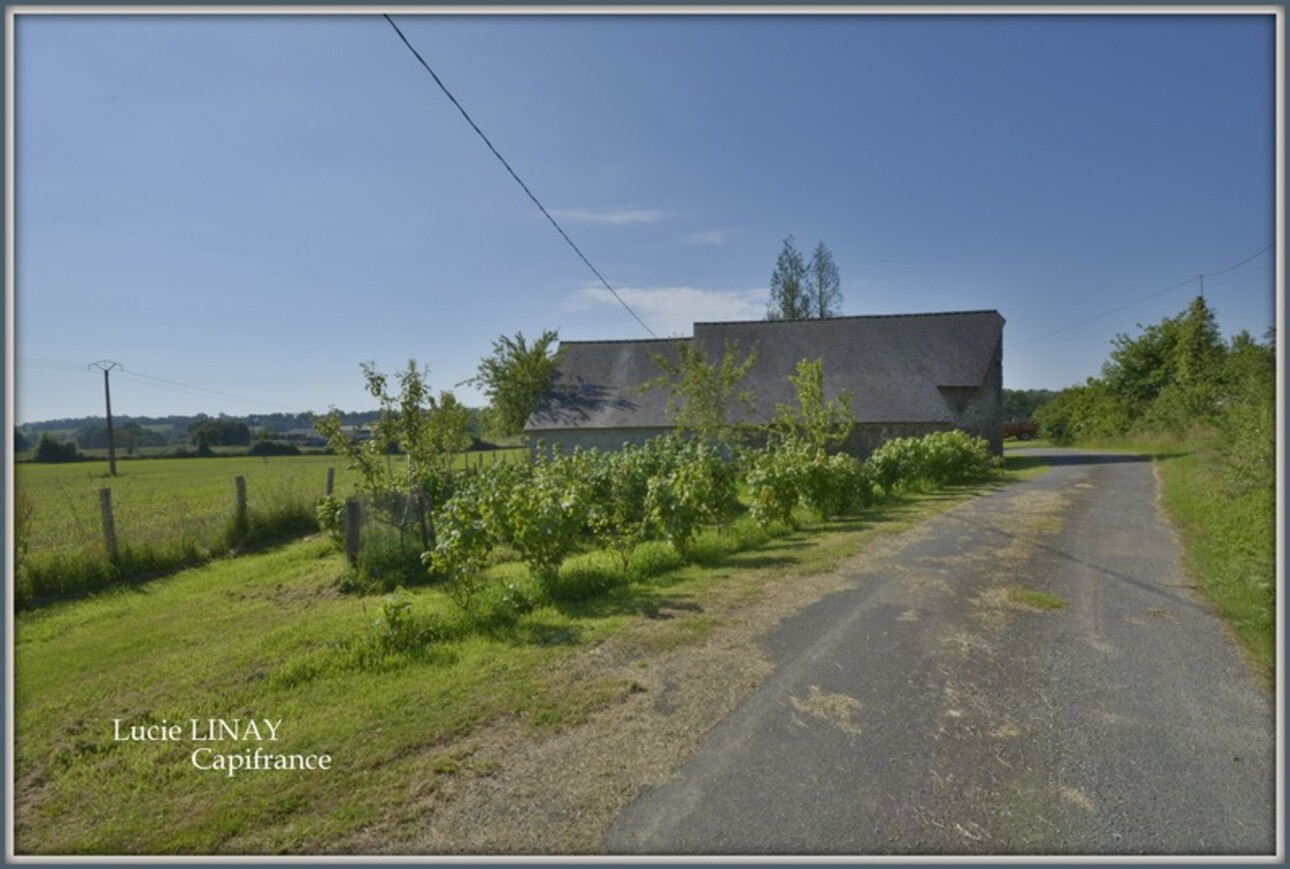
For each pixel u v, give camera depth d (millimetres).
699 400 19547
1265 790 2994
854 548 8227
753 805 2953
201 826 2943
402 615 5184
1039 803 2930
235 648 5473
